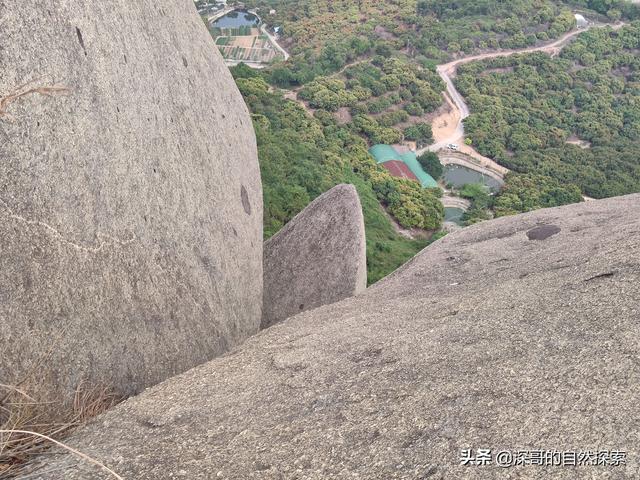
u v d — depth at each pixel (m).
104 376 3.81
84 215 3.86
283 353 3.97
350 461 2.69
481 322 3.72
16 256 3.26
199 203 5.83
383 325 4.22
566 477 2.36
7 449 2.97
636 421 2.53
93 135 4.09
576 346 3.13
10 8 3.46
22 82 3.43
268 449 2.88
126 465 2.87
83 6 4.27
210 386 3.66
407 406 2.97
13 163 3.31
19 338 3.20
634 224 5.14
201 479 2.74
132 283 4.30
